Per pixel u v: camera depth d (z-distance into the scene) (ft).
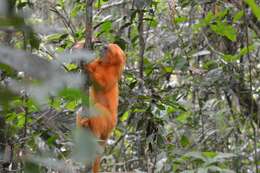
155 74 26.13
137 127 23.89
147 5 23.79
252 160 26.99
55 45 21.93
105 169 30.12
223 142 29.04
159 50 31.78
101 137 20.10
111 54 20.75
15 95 4.46
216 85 26.50
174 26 27.27
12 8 4.28
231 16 27.50
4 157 11.36
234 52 29.71
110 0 26.66
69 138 10.52
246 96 27.50
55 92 4.41
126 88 23.65
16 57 4.30
